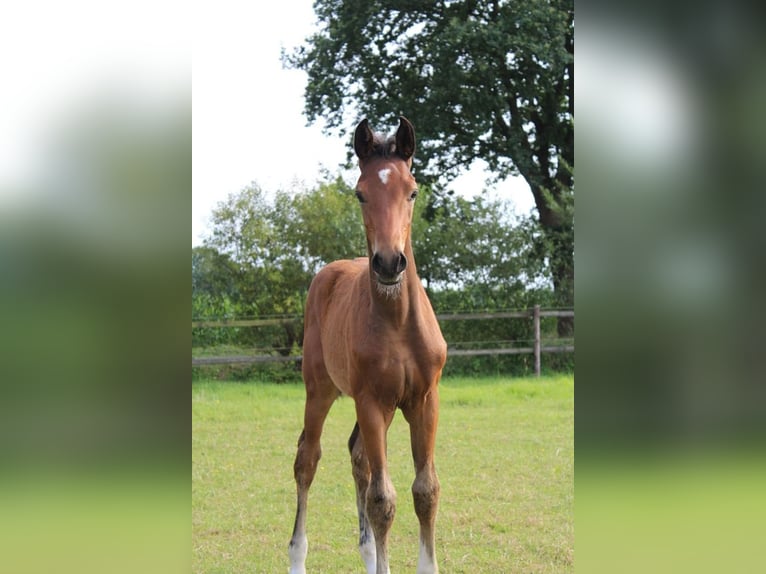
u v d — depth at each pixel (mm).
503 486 6359
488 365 15094
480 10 17406
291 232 15844
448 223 16516
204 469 7258
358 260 5180
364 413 3807
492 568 4516
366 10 17016
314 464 4707
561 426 9008
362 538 4551
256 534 5328
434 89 16375
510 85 17328
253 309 15562
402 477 6879
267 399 11805
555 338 15430
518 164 17188
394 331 3734
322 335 4758
